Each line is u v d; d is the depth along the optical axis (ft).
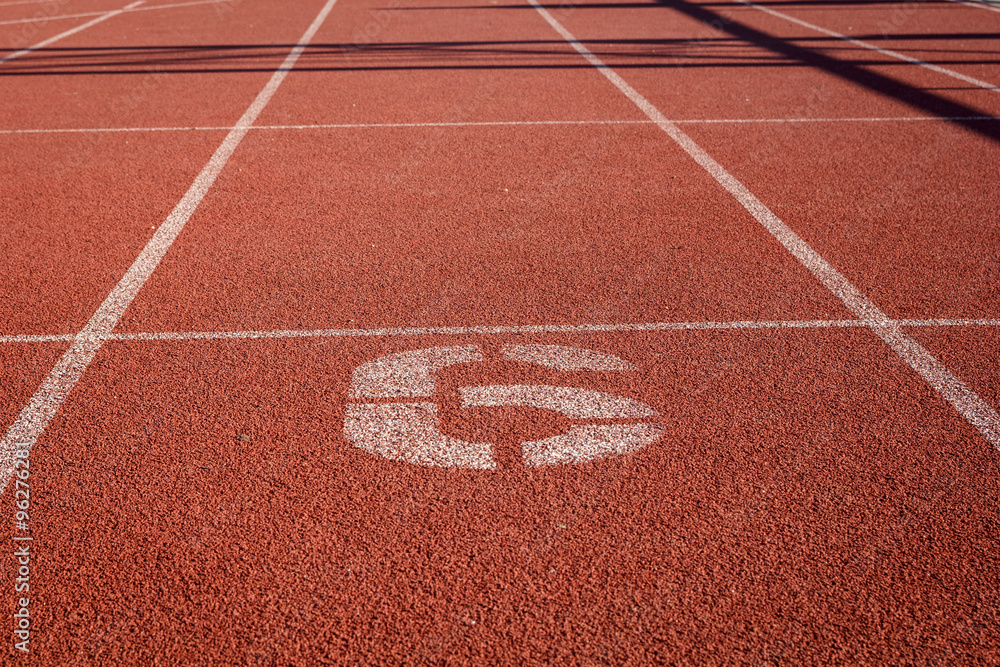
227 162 24.91
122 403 13.05
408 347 14.67
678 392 13.39
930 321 15.58
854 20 50.42
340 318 15.62
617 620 9.45
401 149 26.02
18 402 13.06
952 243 18.97
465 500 11.13
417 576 9.99
